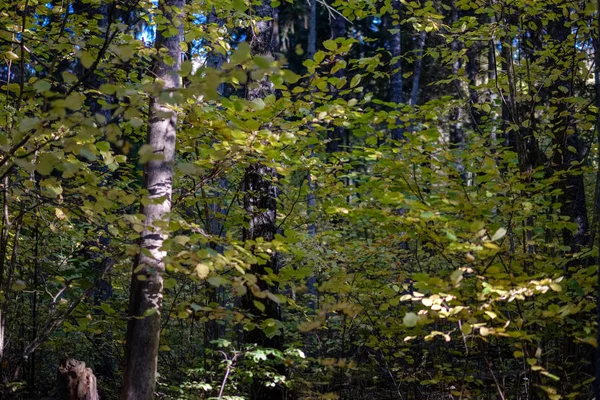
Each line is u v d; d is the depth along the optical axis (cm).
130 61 508
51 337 708
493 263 475
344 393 669
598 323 317
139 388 419
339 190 549
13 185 442
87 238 545
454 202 400
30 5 513
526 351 467
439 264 656
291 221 704
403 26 1727
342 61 445
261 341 613
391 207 434
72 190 371
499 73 629
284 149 552
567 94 640
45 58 557
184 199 587
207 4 556
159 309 431
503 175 474
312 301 905
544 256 464
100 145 409
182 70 301
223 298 731
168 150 441
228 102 426
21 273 623
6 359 632
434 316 388
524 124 570
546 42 659
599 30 348
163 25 468
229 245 432
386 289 553
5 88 440
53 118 289
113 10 335
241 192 616
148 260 425
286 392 608
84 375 509
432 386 685
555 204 464
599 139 393
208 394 614
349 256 622
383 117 471
